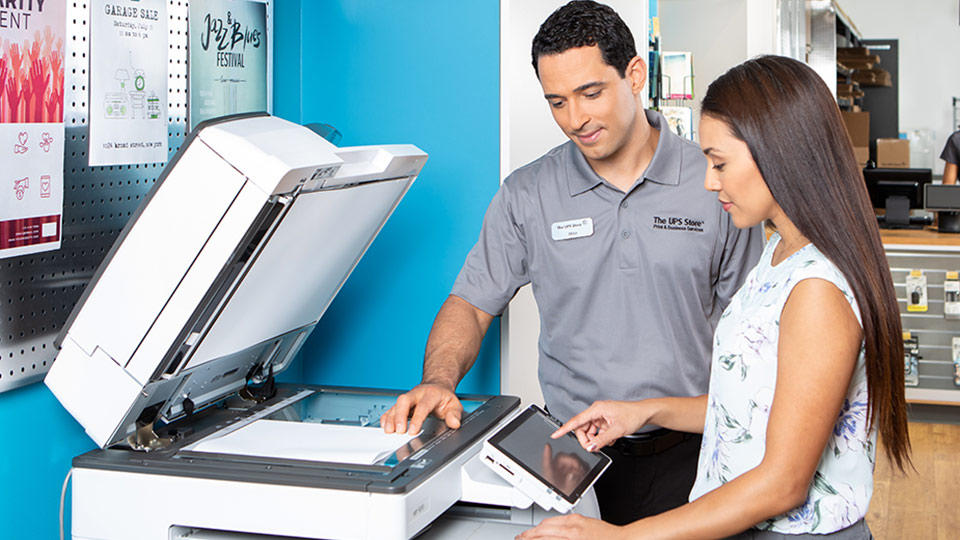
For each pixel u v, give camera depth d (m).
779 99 1.25
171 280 1.39
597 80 1.72
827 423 1.22
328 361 2.47
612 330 1.97
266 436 1.59
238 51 2.12
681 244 1.92
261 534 1.45
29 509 1.61
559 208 1.98
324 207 1.48
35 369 1.59
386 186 1.66
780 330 1.26
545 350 2.09
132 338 1.43
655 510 1.97
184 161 1.36
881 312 1.23
